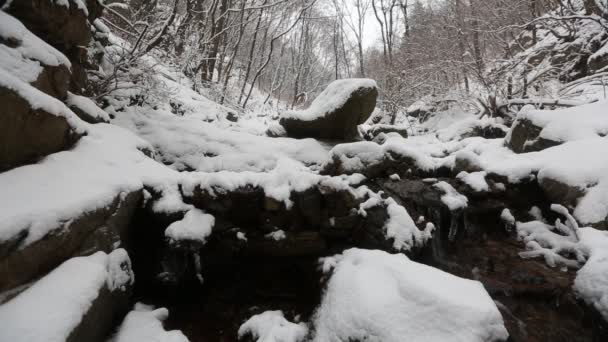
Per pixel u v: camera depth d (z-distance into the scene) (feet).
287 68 75.61
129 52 17.21
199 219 11.23
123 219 9.98
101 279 7.67
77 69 14.71
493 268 11.30
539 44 34.60
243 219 12.34
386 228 11.86
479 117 31.09
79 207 7.97
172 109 23.57
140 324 8.96
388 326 7.02
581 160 12.24
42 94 9.12
